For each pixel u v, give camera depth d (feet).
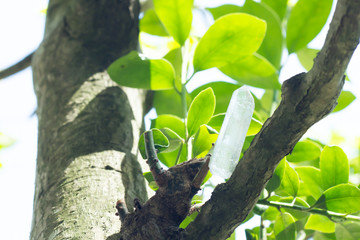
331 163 1.95
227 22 2.14
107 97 2.31
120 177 2.02
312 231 2.29
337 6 1.50
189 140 2.03
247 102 1.64
